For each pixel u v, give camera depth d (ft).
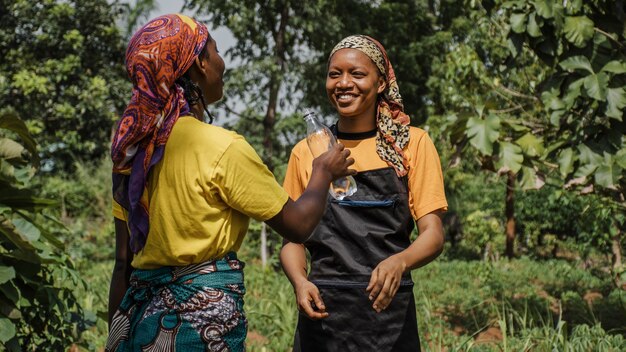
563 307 30.32
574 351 16.99
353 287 9.84
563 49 19.15
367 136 10.26
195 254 7.32
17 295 12.75
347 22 59.41
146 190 7.48
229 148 7.27
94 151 74.54
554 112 18.90
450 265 48.34
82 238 55.47
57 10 69.36
